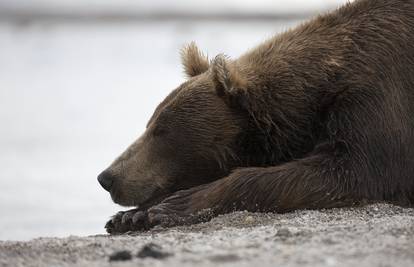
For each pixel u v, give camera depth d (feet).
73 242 34.40
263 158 44.04
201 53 49.14
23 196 73.67
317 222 37.78
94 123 128.98
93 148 103.81
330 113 42.37
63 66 264.93
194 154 43.60
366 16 44.83
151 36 435.53
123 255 30.53
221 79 43.27
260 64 44.57
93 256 31.63
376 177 41.27
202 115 43.57
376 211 39.91
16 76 229.86
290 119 43.37
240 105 43.65
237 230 36.40
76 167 89.66
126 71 242.37
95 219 63.87
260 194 40.91
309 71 43.60
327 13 46.19
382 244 31.35
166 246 32.58
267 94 43.57
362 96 41.96
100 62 280.72
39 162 93.81
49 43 382.42
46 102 162.61
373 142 41.27
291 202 40.68
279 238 33.04
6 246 33.53
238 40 303.48
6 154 98.58
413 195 42.88
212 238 34.19
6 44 373.40
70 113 143.43
